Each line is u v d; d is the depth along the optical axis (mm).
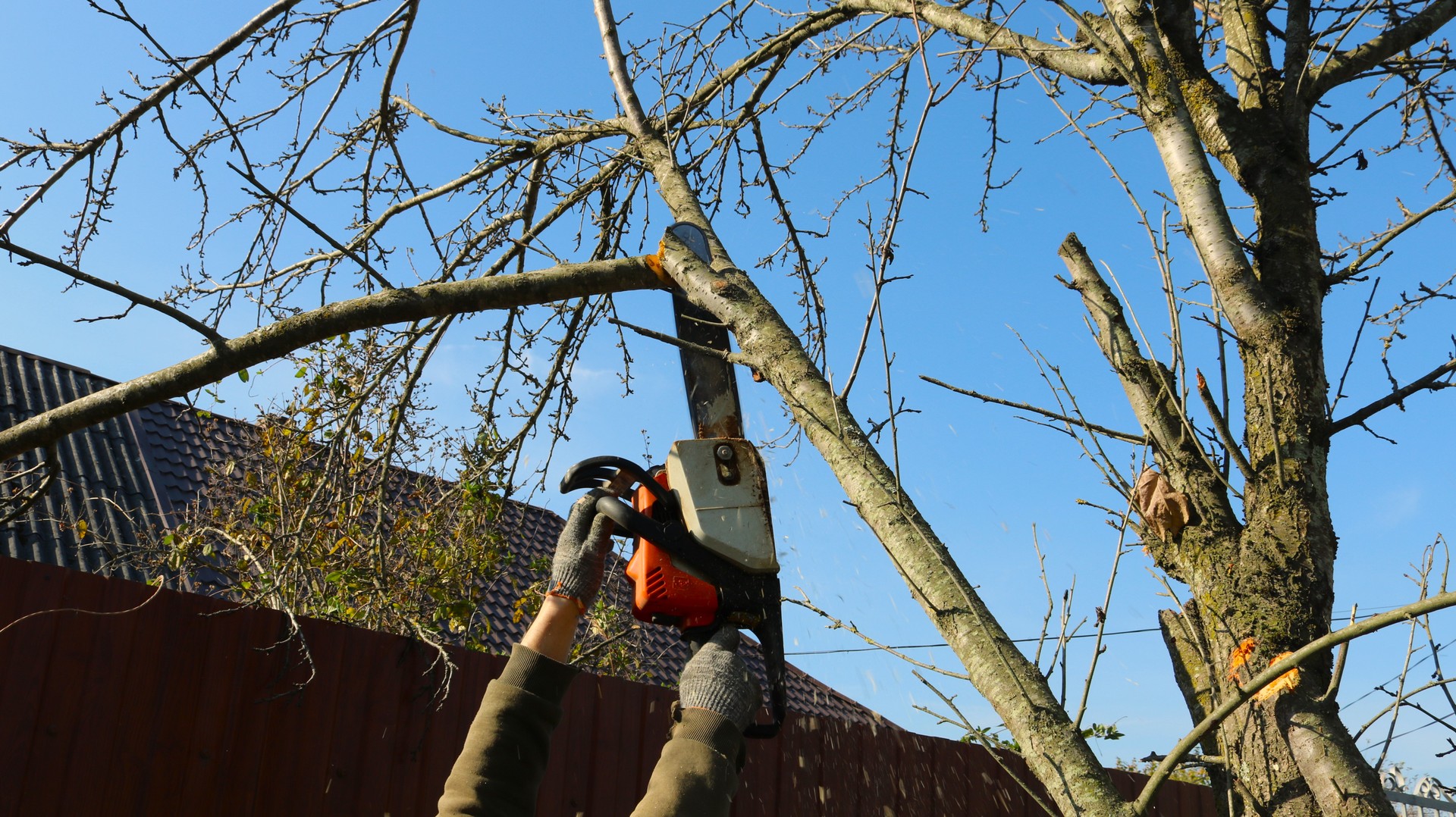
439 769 3115
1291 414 2438
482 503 3861
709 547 1265
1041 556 1677
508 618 7711
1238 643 2311
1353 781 2021
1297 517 2326
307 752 2867
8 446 2520
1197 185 2639
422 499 4617
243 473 5609
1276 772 2148
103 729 2533
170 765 2625
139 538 5027
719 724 1049
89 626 2557
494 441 3811
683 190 2719
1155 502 2539
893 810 4180
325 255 3367
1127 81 2791
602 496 1274
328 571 4043
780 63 3793
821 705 9273
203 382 2449
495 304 2350
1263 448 2449
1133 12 2797
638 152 3514
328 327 2387
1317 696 2174
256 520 4242
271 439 4559
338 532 3936
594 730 3465
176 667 2686
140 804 2561
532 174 3945
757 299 2160
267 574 3449
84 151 2816
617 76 3061
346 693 2977
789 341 2064
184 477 7281
